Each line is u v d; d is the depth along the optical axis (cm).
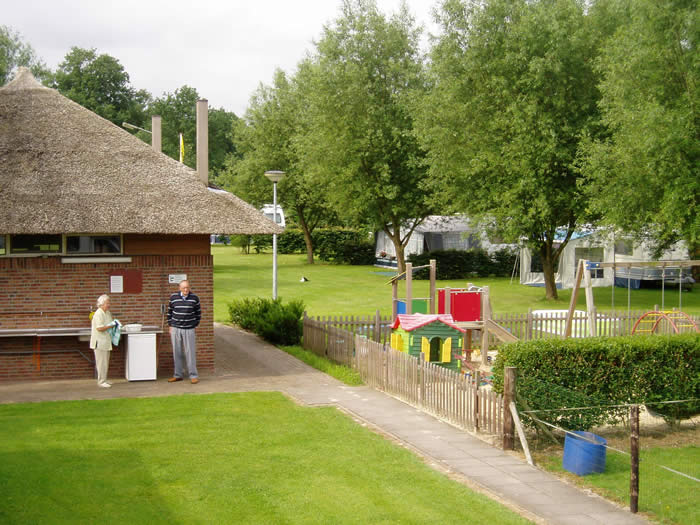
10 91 1772
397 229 4500
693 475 1070
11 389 1494
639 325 2444
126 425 1210
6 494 866
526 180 3109
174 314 1573
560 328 2378
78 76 8381
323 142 4247
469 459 1090
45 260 1577
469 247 4869
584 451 1040
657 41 2605
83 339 1585
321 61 4253
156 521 812
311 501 884
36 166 1591
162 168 1700
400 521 830
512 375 1144
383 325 2186
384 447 1121
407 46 4191
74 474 952
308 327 2128
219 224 1598
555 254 3538
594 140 2895
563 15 3138
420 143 3644
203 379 1630
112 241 1628
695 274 4316
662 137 2511
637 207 2795
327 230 6356
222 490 914
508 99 3203
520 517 861
